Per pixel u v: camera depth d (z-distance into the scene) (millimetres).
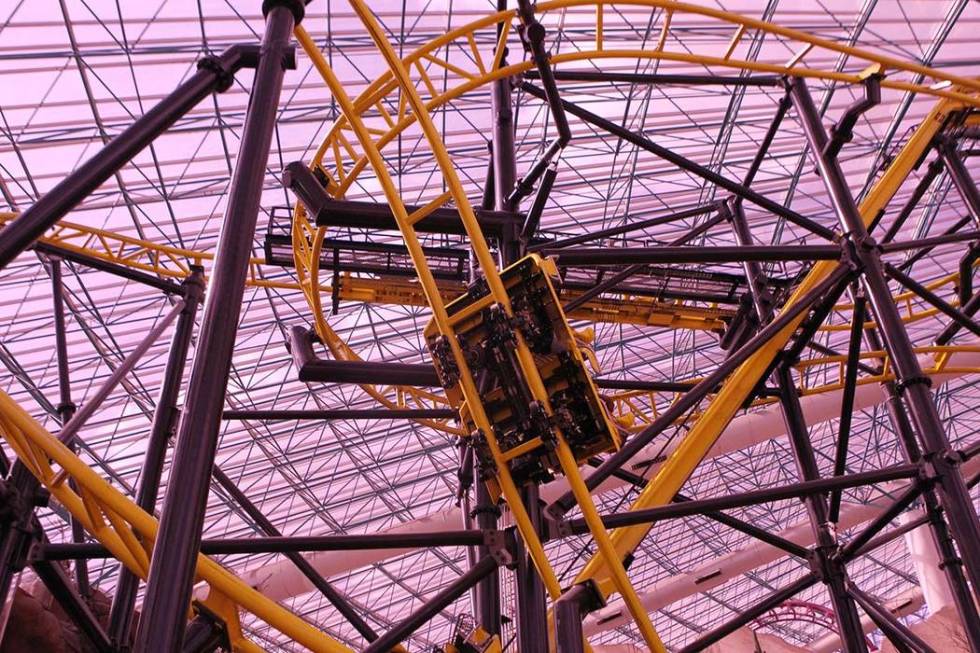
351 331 41625
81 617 11211
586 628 46375
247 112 6781
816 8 32562
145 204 32031
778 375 15789
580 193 38562
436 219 11242
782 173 40062
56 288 15109
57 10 25703
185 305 15703
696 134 37156
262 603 8531
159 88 28609
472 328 9500
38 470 10531
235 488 15328
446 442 48500
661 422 10398
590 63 32812
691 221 41188
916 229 44531
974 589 9852
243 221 6047
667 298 19016
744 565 45938
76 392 38531
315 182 11461
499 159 13258
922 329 49906
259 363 41375
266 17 7410
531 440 9180
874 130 38156
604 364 47719
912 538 46281
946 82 15828
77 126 28875
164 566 4730
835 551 13852
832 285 12211
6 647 12297
